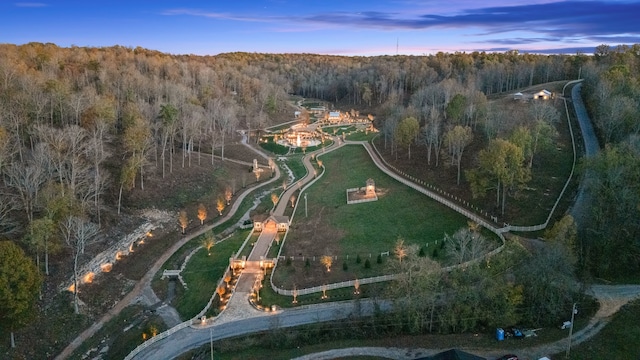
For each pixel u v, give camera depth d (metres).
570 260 74.12
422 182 138.75
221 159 171.12
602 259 83.44
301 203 137.75
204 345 75.56
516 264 77.62
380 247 105.38
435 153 152.00
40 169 98.69
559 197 109.50
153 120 159.62
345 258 101.62
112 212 116.44
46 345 76.81
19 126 125.06
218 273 99.44
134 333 80.88
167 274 100.31
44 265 90.56
